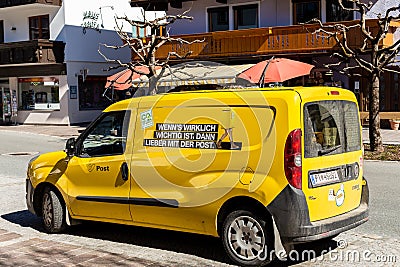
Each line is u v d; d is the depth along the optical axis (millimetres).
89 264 6328
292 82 23953
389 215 8711
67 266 6262
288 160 5805
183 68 20844
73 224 7836
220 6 26531
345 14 24250
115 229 8023
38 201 8141
